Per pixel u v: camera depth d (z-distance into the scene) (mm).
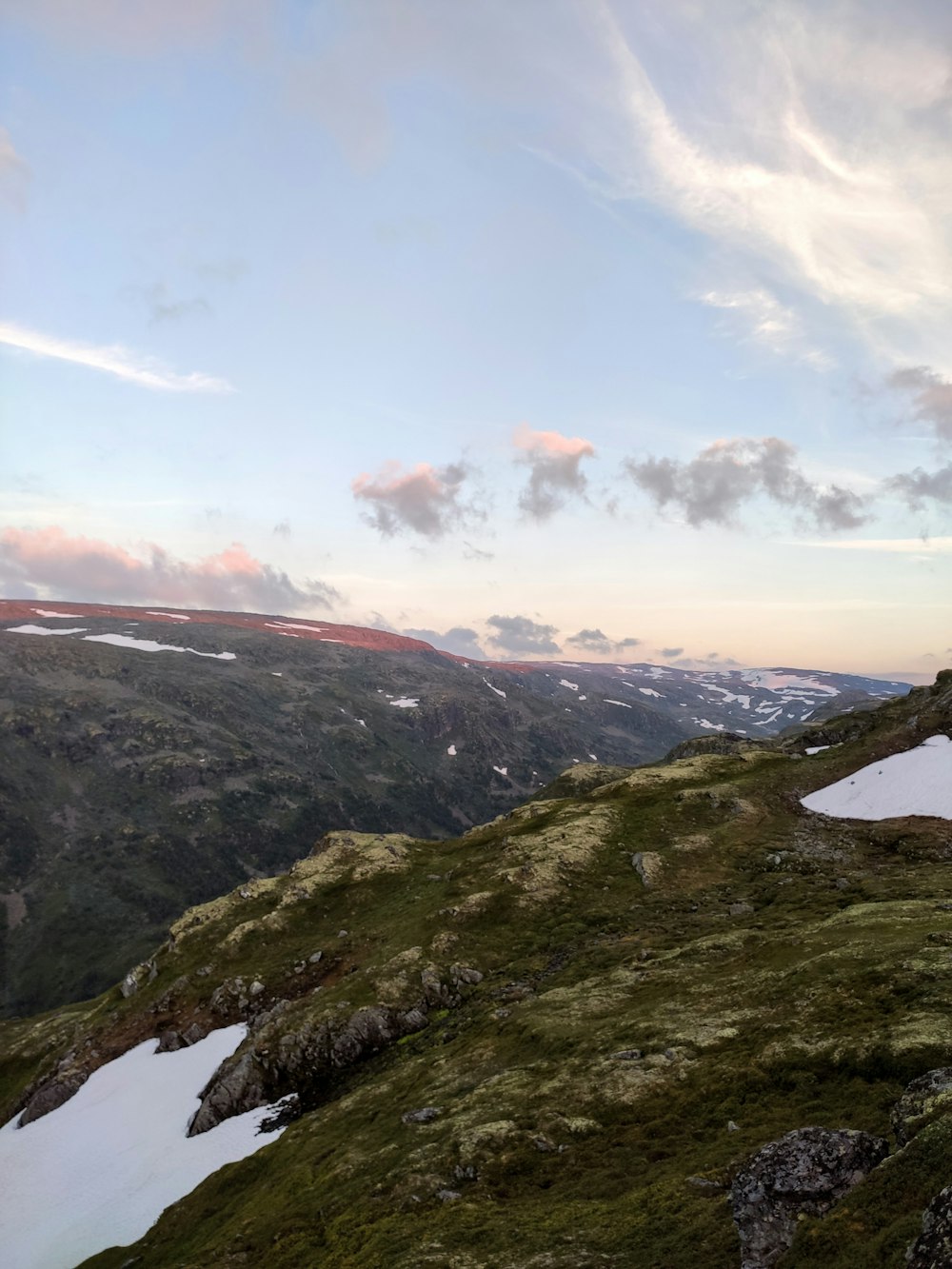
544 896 92625
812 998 42625
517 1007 64062
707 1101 35406
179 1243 49125
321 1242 36062
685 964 61938
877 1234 17844
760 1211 21344
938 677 150250
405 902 106000
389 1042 71375
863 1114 28172
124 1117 75312
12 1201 65562
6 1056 120188
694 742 188625
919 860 84562
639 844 104188
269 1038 75688
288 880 126875
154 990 102625
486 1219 31453
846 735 140250
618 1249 24984
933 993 37250
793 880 84188
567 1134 37062
